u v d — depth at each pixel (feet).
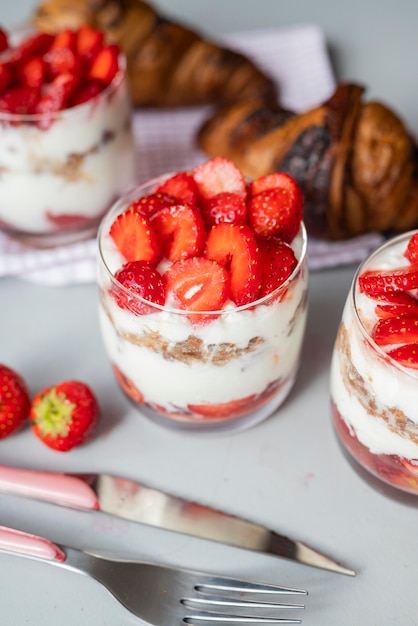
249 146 2.03
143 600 1.48
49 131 1.83
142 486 1.64
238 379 1.58
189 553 1.57
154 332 1.51
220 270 1.48
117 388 1.78
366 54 2.41
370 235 2.03
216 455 1.70
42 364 1.82
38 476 1.61
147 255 1.52
